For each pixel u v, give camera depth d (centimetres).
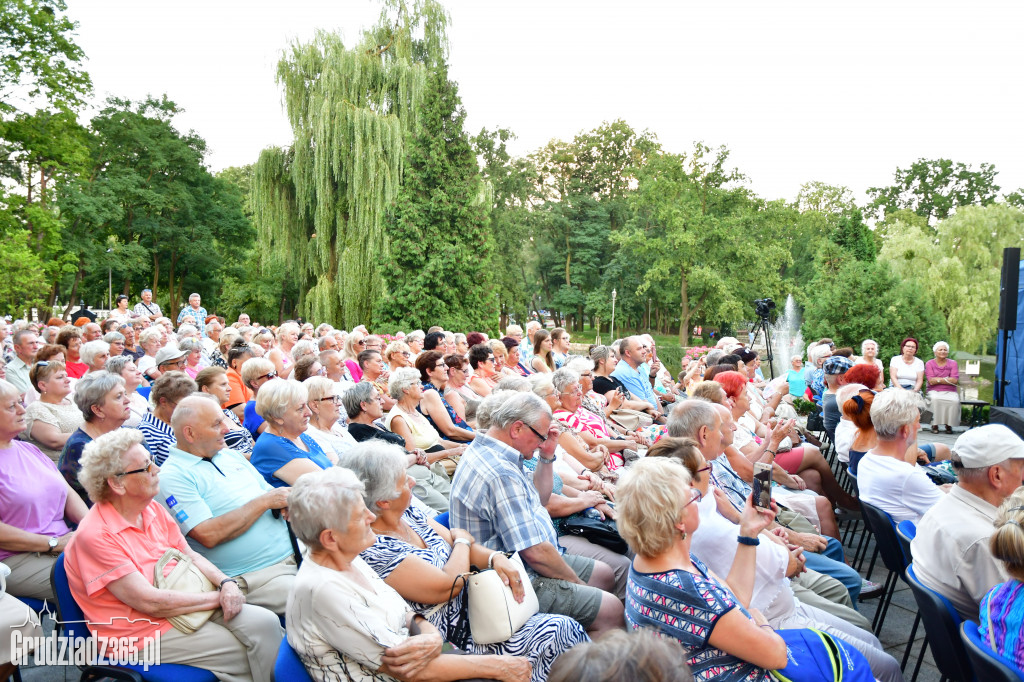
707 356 816
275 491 366
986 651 251
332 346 898
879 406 441
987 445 321
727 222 4478
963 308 2803
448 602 291
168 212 3922
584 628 337
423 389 647
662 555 257
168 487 355
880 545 428
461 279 2844
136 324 1202
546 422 354
